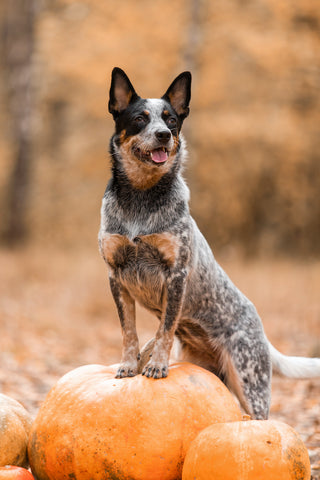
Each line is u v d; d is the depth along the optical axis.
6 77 27.86
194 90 17.62
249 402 4.98
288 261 20.88
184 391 4.04
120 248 4.76
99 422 3.91
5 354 9.05
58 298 13.87
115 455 3.83
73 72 18.11
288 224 23.86
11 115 26.25
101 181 23.38
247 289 14.52
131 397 3.96
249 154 20.77
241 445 3.53
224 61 17.88
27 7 22.59
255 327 5.17
